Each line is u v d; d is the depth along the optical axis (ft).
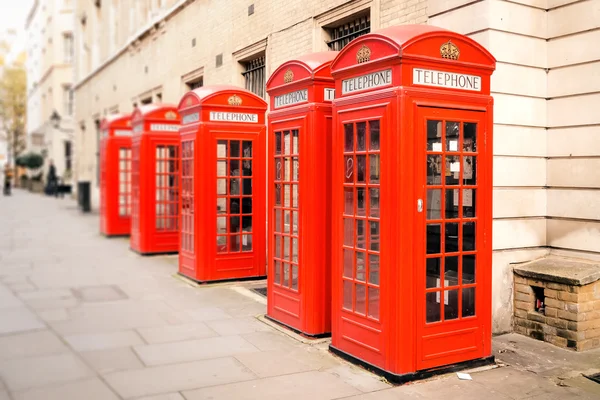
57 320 21.80
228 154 28.94
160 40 50.21
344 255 17.58
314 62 19.62
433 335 15.99
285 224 21.20
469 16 20.12
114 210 47.60
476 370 16.62
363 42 16.40
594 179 19.98
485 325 17.04
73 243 43.88
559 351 18.52
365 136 16.47
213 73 39.78
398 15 23.11
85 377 15.89
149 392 14.82
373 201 16.28
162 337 19.72
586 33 20.06
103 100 73.56
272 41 32.37
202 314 22.88
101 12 74.38
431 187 15.74
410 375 15.57
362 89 16.61
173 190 38.83
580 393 15.11
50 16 126.31
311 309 19.57
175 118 38.65
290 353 18.06
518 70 20.47
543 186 21.40
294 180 20.58
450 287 16.29
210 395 14.64
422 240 15.60
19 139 180.55
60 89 120.37
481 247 16.88
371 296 16.42
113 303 24.63
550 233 21.40
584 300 18.63
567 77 20.65
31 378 15.78
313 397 14.56
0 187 169.17
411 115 15.21
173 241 38.83
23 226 55.42
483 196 16.83
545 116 21.31
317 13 28.27
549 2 21.07
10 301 24.79
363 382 15.58
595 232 20.01
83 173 90.38
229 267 29.22
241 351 18.24
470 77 16.38
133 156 40.68
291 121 20.59
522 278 20.20
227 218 29.14
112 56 66.59
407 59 15.15
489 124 16.75
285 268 21.15
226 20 37.81
